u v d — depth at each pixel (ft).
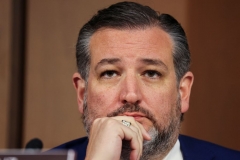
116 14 13.70
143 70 13.41
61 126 21.66
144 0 22.17
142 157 13.51
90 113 13.80
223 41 22.18
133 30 13.57
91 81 13.83
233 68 22.13
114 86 13.35
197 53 22.17
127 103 13.05
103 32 13.75
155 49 13.52
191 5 22.22
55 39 21.99
